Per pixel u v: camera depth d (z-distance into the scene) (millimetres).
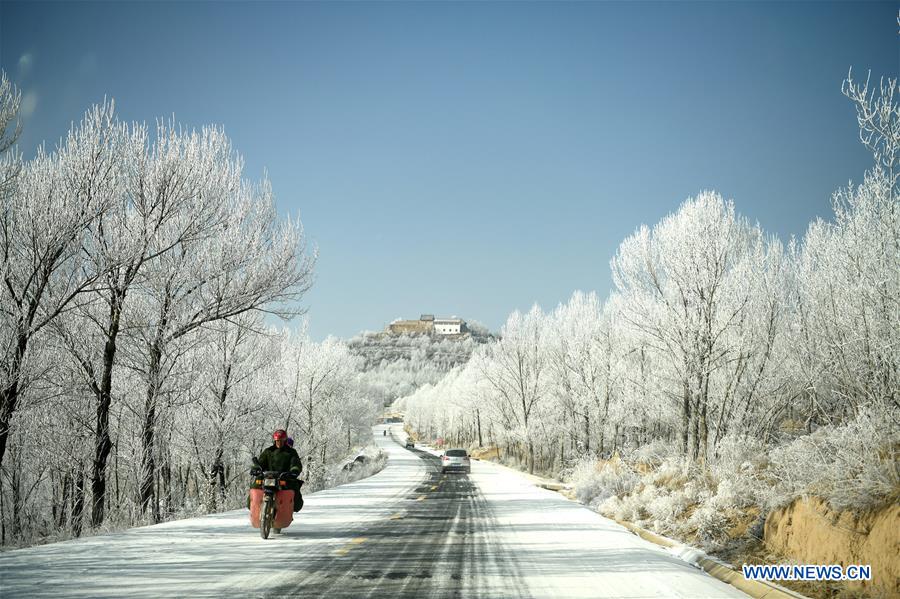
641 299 24703
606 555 9023
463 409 98750
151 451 19125
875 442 8336
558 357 47750
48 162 15062
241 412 24375
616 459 27359
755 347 21797
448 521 13367
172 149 17672
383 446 118500
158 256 18234
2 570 7070
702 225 22234
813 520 8227
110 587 6191
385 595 6152
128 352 18984
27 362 15477
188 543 9398
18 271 14727
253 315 24203
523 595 6293
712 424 22969
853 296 13062
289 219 20188
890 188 12664
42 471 20141
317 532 11094
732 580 8305
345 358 52031
